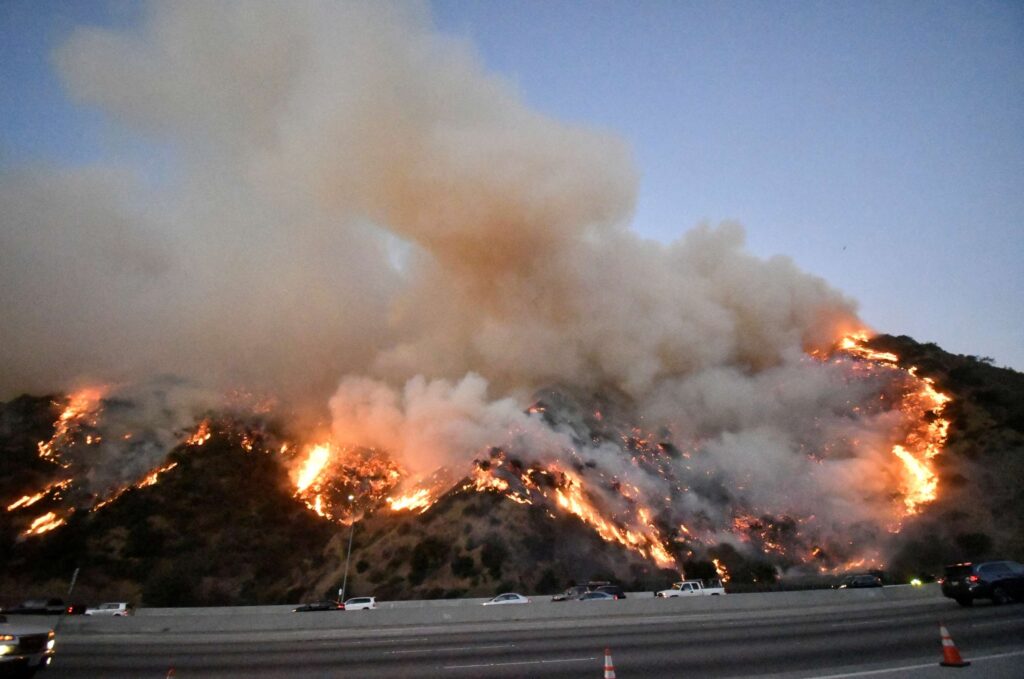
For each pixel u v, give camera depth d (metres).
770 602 32.44
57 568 88.38
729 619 27.62
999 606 23.91
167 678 14.55
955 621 20.03
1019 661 12.02
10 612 49.41
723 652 15.89
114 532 97.75
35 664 14.62
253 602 85.62
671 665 14.15
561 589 76.50
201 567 93.44
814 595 33.69
